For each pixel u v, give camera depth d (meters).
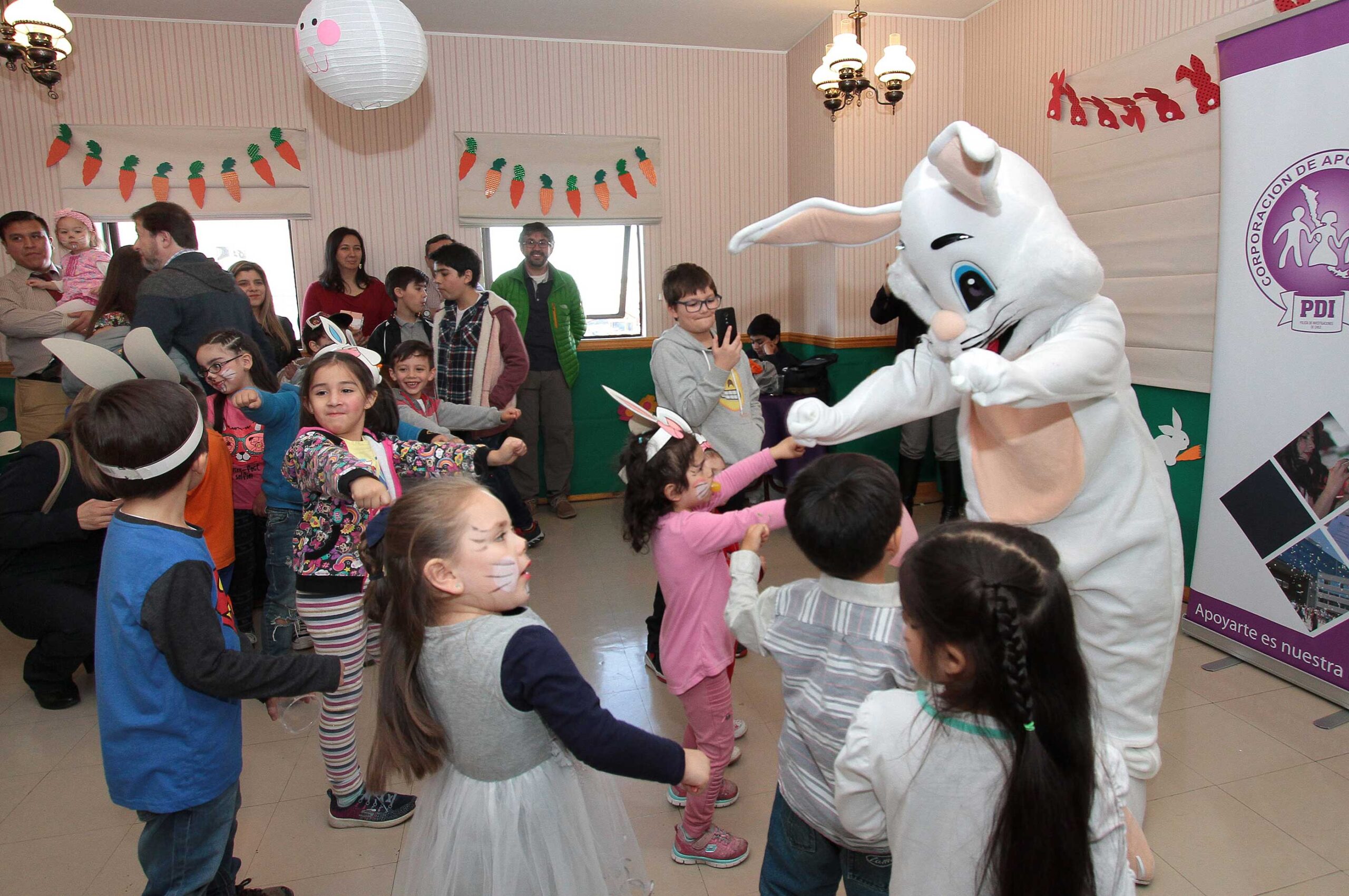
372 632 2.81
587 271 5.17
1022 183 1.55
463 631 1.17
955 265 1.56
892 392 1.76
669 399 2.61
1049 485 1.65
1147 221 3.25
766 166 5.16
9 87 4.28
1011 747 0.90
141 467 1.34
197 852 1.44
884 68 3.75
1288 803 2.08
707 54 4.99
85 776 2.37
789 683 1.29
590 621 3.32
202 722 1.41
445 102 4.73
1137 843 1.77
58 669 2.72
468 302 4.02
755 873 1.91
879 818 1.08
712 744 1.91
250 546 3.08
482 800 1.20
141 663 1.34
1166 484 1.71
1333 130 2.34
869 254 4.73
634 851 1.48
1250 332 2.65
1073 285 1.51
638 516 1.92
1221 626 2.87
